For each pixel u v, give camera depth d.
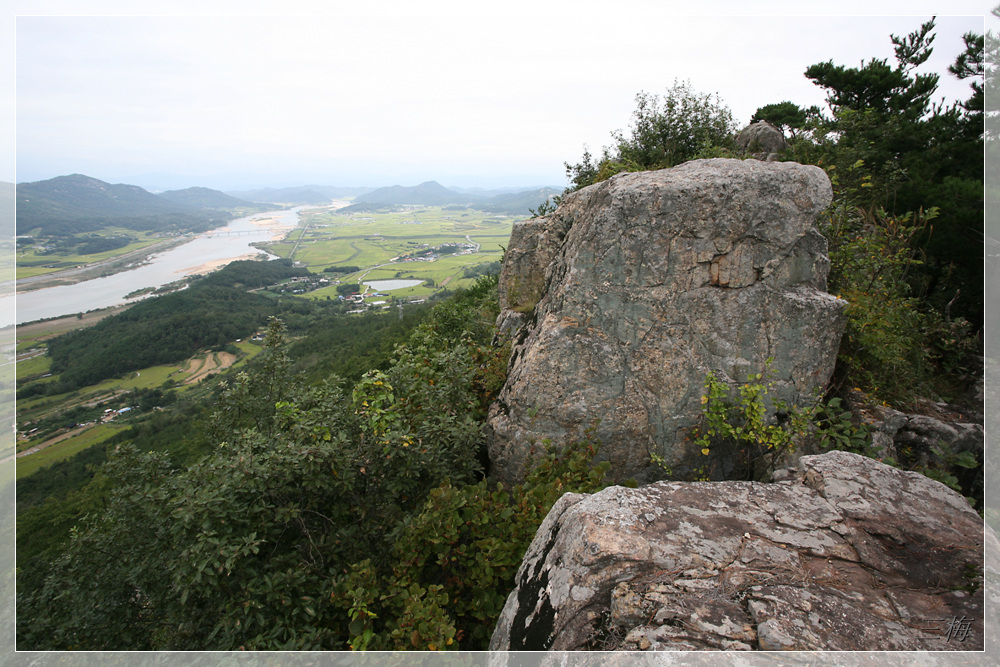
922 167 7.58
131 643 3.73
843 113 8.45
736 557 2.15
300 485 3.60
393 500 3.91
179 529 3.42
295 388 5.32
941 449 4.02
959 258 6.03
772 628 1.79
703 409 4.19
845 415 4.06
